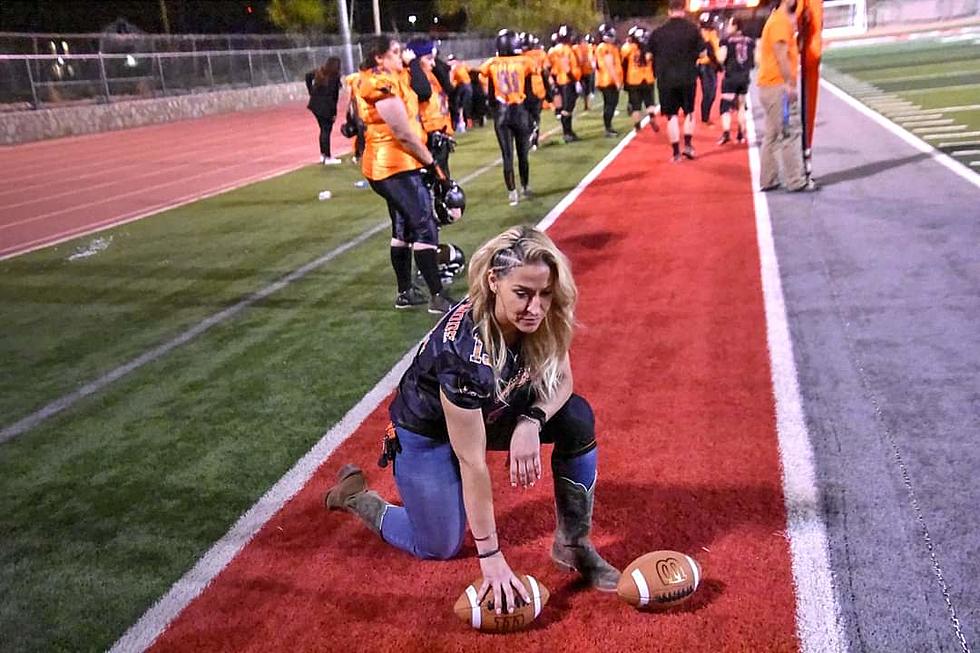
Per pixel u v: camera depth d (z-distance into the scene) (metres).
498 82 8.87
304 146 17.42
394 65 5.48
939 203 7.27
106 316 6.44
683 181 9.66
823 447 3.55
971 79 17.02
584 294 5.91
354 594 2.90
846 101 15.57
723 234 7.12
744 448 3.61
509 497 3.41
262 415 4.39
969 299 4.99
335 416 4.31
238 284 7.04
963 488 3.16
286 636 2.72
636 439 3.77
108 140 21.09
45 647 2.75
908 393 3.94
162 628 2.80
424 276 5.77
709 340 4.85
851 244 6.38
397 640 2.66
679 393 4.21
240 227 9.39
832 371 4.27
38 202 12.23
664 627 2.60
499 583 2.54
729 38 11.64
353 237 8.43
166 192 12.45
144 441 4.21
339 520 3.37
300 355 5.24
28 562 3.25
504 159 9.17
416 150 5.46
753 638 2.52
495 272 2.24
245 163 15.20
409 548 2.99
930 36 34.66
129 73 26.09
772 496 3.23
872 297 5.23
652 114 14.30
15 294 7.28
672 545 2.99
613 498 3.31
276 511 3.46
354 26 45.06
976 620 2.51
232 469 3.85
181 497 3.64
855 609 2.60
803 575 2.77
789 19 7.84
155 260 8.14
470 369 2.32
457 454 2.44
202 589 2.99
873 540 2.91
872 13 42.62
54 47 24.36
